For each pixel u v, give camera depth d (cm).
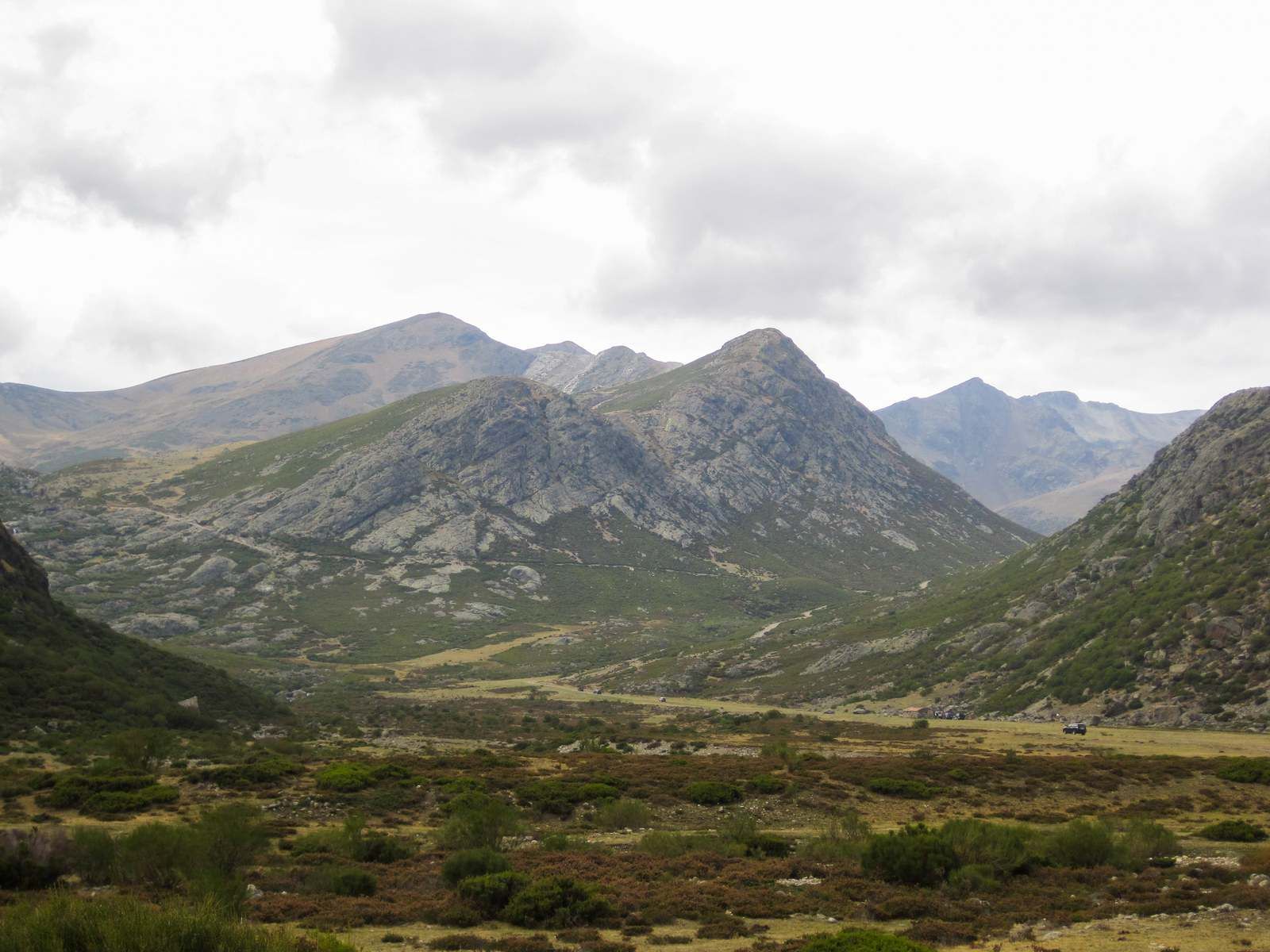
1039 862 3684
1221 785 6112
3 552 10019
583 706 15338
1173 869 3594
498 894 2962
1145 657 11956
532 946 2500
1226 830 4506
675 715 13912
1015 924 2764
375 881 3234
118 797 4647
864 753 8481
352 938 2578
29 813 4403
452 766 6750
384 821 4841
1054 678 12812
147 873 3038
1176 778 6281
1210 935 2477
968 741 9275
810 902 3106
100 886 2956
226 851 3269
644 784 5909
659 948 2522
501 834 4122
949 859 3447
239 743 8069
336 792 5397
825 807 5472
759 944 2514
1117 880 3378
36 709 7381
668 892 3197
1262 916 2683
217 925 1927
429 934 2667
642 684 19225
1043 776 6262
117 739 5975
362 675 19875
